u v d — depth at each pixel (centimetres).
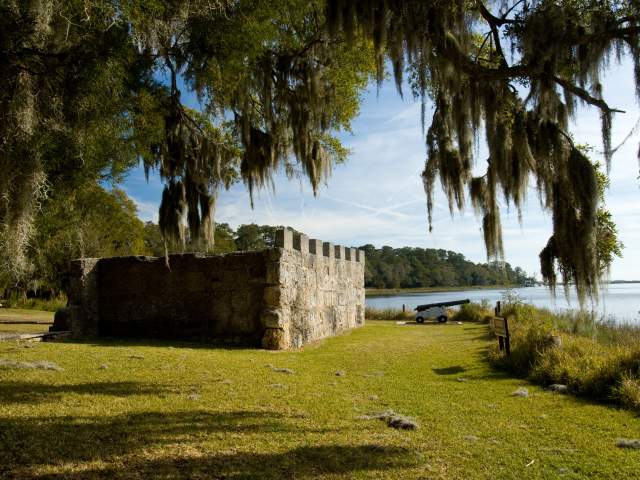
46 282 2472
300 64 954
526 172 558
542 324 1298
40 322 1798
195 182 1014
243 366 894
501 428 550
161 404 581
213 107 923
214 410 571
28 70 491
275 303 1251
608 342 1198
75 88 555
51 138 564
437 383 820
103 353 939
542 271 530
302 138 969
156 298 1378
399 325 2216
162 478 375
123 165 814
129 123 783
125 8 569
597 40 481
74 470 382
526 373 889
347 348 1309
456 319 2500
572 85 490
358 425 544
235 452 438
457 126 578
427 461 440
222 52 765
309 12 890
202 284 1344
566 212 491
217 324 1322
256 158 981
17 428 464
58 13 511
